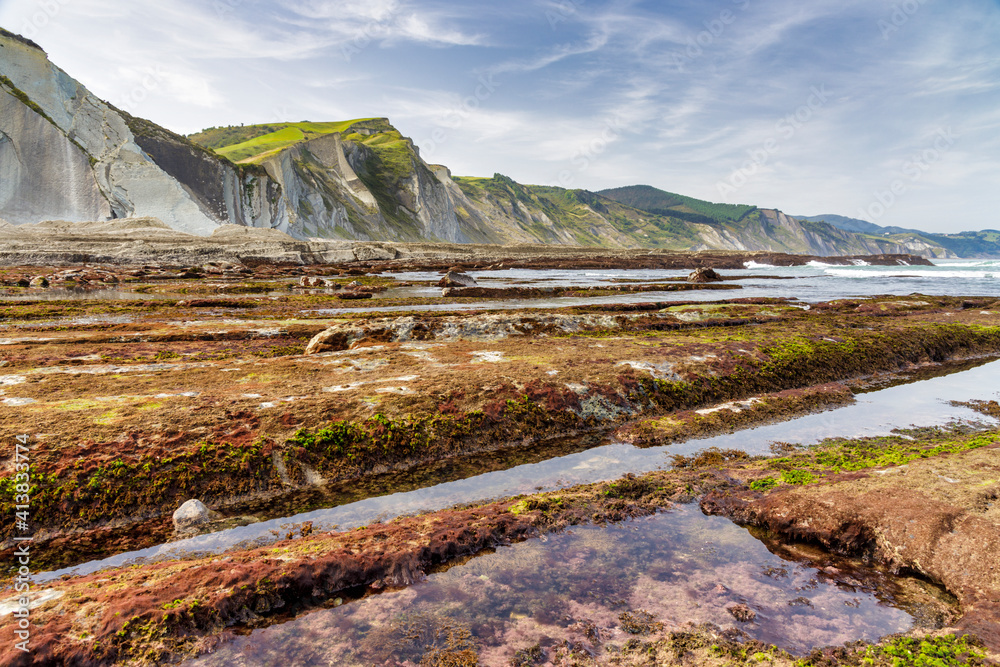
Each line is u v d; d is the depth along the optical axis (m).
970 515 7.78
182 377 15.23
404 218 169.00
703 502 9.64
